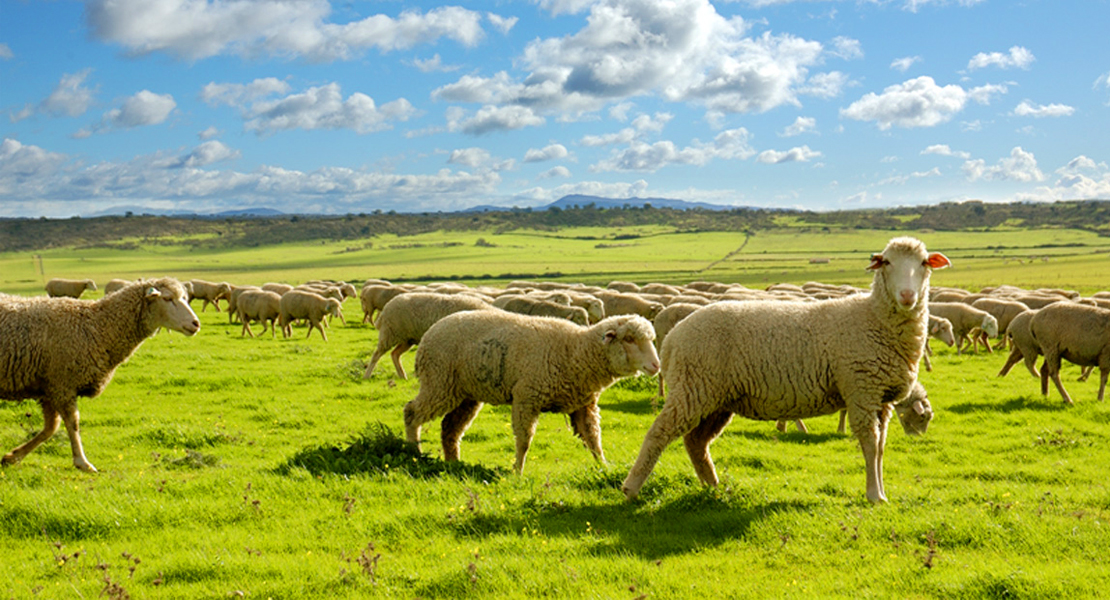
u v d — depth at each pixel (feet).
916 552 22.31
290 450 39.81
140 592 19.71
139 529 24.57
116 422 46.14
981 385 64.54
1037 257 453.58
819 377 28.09
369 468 30.78
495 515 25.49
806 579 21.22
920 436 46.47
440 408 34.99
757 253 622.13
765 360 28.14
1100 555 21.91
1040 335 56.90
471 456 39.75
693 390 28.43
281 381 61.26
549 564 21.61
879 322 27.55
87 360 33.53
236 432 43.45
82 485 28.86
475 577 20.31
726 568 22.00
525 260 585.22
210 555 22.17
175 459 35.91
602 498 28.50
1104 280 250.98
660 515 26.73
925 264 27.12
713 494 28.02
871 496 28.09
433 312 61.21
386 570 21.29
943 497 29.12
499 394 34.04
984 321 84.43
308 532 24.41
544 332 33.53
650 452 28.45
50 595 19.22
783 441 46.19
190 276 445.37
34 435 37.50
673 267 465.88
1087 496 29.09
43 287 337.11
